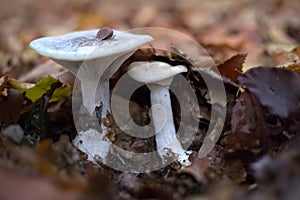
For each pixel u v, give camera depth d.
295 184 0.45
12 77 0.67
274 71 0.53
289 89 0.53
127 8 1.43
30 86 0.62
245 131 0.53
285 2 1.22
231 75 0.61
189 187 0.50
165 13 1.32
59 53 0.53
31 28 1.19
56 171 0.47
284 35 0.94
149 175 0.54
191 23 1.14
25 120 0.58
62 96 0.62
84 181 0.47
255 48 0.83
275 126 0.53
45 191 0.45
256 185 0.49
